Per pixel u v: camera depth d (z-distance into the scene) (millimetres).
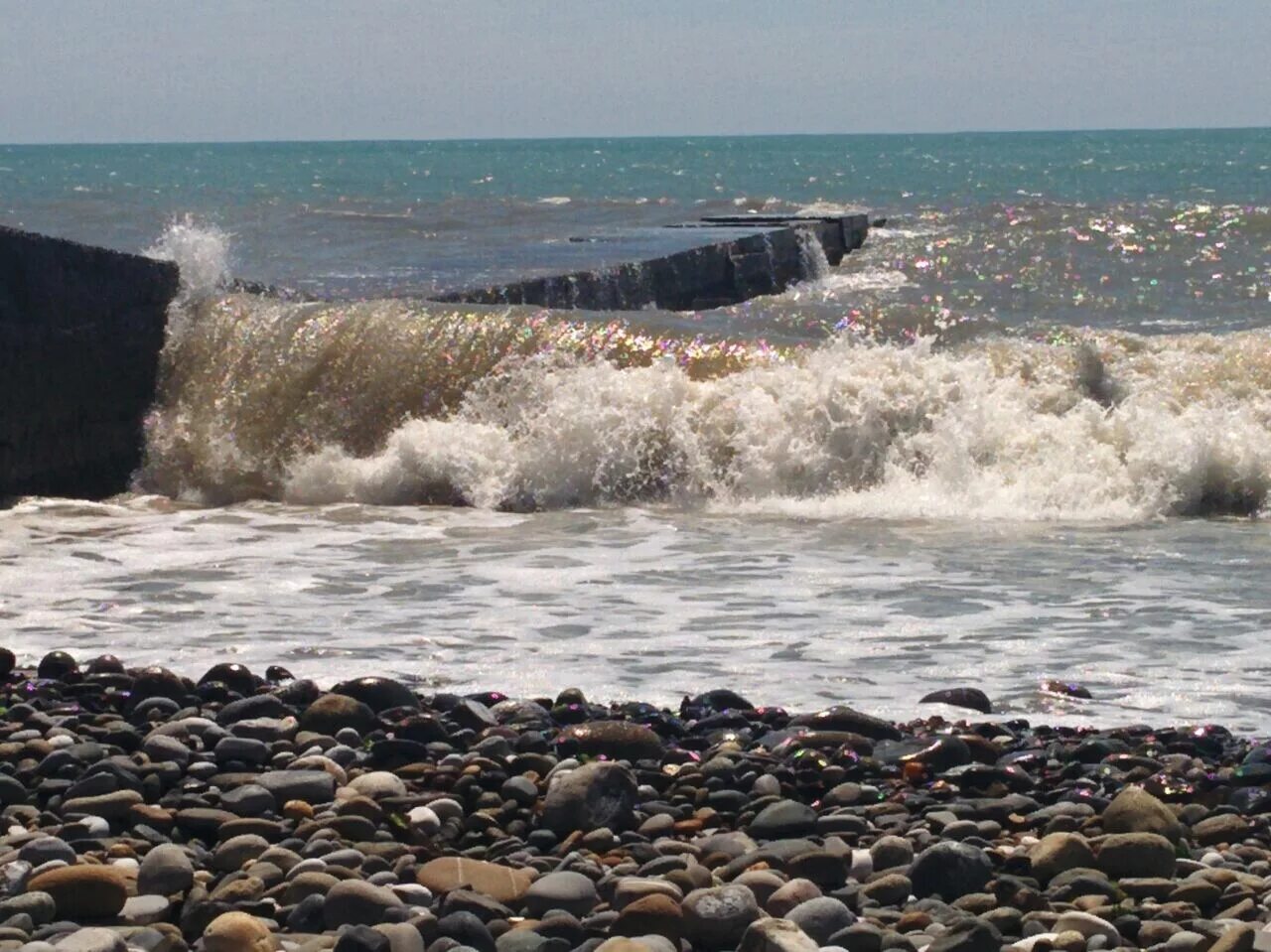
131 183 73625
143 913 3891
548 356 12344
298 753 5254
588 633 7359
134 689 6031
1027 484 10859
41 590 8414
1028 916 3834
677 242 21719
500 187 69562
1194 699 6156
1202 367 12086
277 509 11273
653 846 4363
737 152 156250
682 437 11398
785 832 4504
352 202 47750
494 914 3863
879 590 8242
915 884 4094
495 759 5141
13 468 11508
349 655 6961
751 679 6512
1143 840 4184
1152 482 10719
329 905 3814
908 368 11633
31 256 11617
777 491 11188
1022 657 6836
